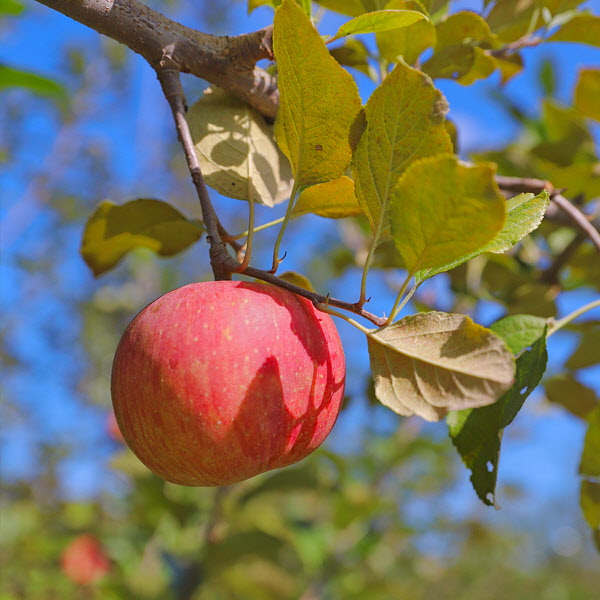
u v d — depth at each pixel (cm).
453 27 46
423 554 130
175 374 34
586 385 55
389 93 33
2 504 158
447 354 32
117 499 118
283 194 44
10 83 61
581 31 49
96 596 102
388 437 104
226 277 37
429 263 32
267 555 85
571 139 65
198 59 42
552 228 66
